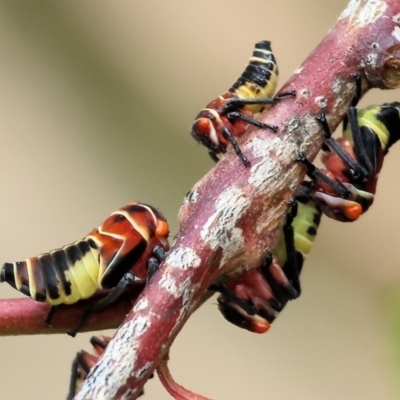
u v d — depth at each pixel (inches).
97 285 6.5
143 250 6.4
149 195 13.0
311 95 6.6
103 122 13.2
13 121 13.0
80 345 12.4
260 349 12.4
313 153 6.6
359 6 6.7
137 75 13.4
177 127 13.3
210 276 6.4
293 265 6.7
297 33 13.4
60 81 13.3
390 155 13.2
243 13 13.5
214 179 6.5
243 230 6.4
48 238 12.7
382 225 12.9
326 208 6.7
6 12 13.2
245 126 6.7
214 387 12.2
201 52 13.4
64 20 13.3
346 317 12.5
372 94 13.3
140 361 6.3
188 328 12.5
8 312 6.6
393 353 7.8
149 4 13.5
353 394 12.0
